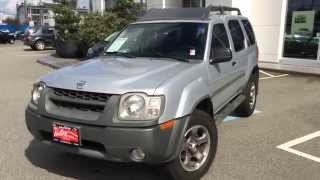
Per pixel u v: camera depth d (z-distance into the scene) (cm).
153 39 548
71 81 421
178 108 404
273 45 1452
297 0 1375
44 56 2217
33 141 601
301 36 1371
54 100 429
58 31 2125
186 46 519
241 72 654
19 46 3469
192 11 580
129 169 483
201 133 453
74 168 491
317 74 1316
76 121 402
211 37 528
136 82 403
